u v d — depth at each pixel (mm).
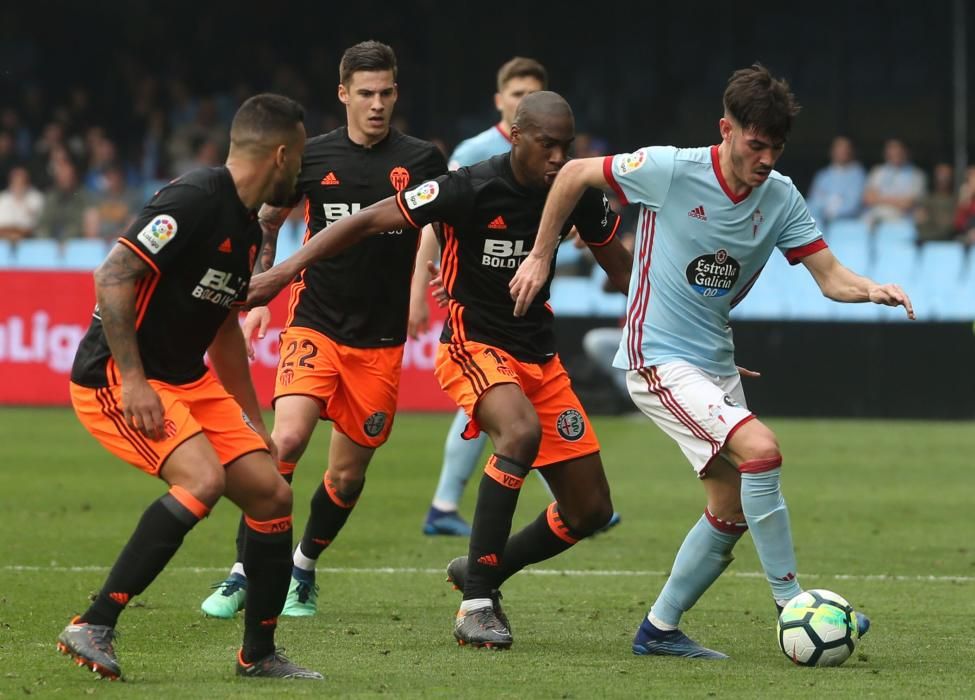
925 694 16375
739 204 18375
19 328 54250
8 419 51250
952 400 53531
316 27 78062
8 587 23625
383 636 19938
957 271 57906
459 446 30250
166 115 76062
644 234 18891
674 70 77188
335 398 22266
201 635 19719
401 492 36906
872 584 25172
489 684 16672
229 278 16594
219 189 16281
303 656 18406
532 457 19422
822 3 76250
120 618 21016
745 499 18000
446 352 20438
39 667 17391
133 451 16562
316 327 22312
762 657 18703
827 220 64625
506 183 19734
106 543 28688
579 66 77375
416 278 28062
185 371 16969
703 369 19016
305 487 37906
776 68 77062
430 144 23234
